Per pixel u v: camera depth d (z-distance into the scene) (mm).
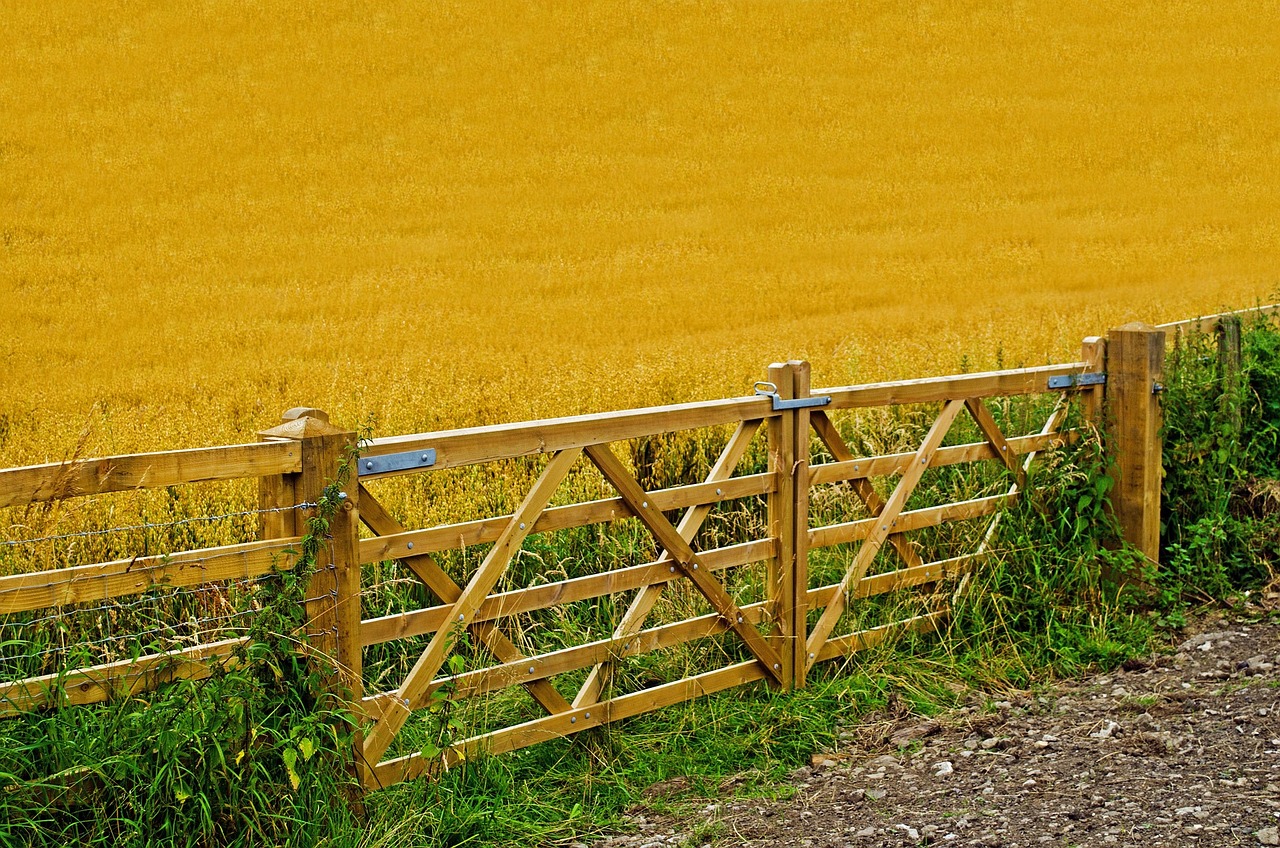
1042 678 5727
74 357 19922
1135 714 5164
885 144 41719
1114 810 4160
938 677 5664
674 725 5105
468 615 4395
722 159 40250
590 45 51312
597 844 4258
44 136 39906
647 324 22812
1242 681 5406
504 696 5188
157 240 31375
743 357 13055
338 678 4023
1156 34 52438
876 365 12070
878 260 29797
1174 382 6879
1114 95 45875
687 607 5902
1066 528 6484
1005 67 49250
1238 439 7371
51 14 51656
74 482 3475
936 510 6070
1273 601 6430
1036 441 6449
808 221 33969
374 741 4188
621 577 4863
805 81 48125
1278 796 4152
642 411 4828
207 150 39781
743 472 8047
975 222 33594
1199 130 42062
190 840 3691
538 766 4773
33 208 33375
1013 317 18484
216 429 9336
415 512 6797
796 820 4348
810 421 5500
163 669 3781
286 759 3725
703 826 4293
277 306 24922
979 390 6070
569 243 31828
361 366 15898
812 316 23688
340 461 3959
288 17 52656
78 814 3674
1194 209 34125
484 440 4371
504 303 25500
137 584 3643
